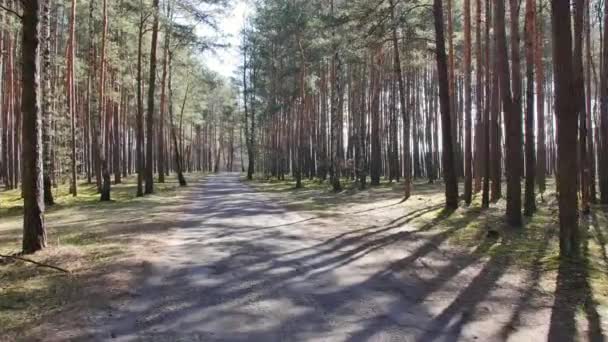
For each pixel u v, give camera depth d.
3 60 31.66
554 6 8.73
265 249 10.25
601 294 6.77
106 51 26.67
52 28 30.44
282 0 35.41
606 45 18.78
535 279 7.73
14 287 7.07
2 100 31.41
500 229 12.62
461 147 40.22
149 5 24.39
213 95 76.25
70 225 14.04
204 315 5.93
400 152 49.38
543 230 12.35
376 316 5.96
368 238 11.64
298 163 33.56
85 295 6.71
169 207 19.59
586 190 16.08
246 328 5.49
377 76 34.28
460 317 5.94
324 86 39.38
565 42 8.70
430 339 5.21
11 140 30.27
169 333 5.31
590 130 22.36
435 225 13.68
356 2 20.84
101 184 27.02
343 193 27.45
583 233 11.95
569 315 5.98
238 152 114.81
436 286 7.38
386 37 22.69
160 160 38.50
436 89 41.41
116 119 36.22
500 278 7.84
